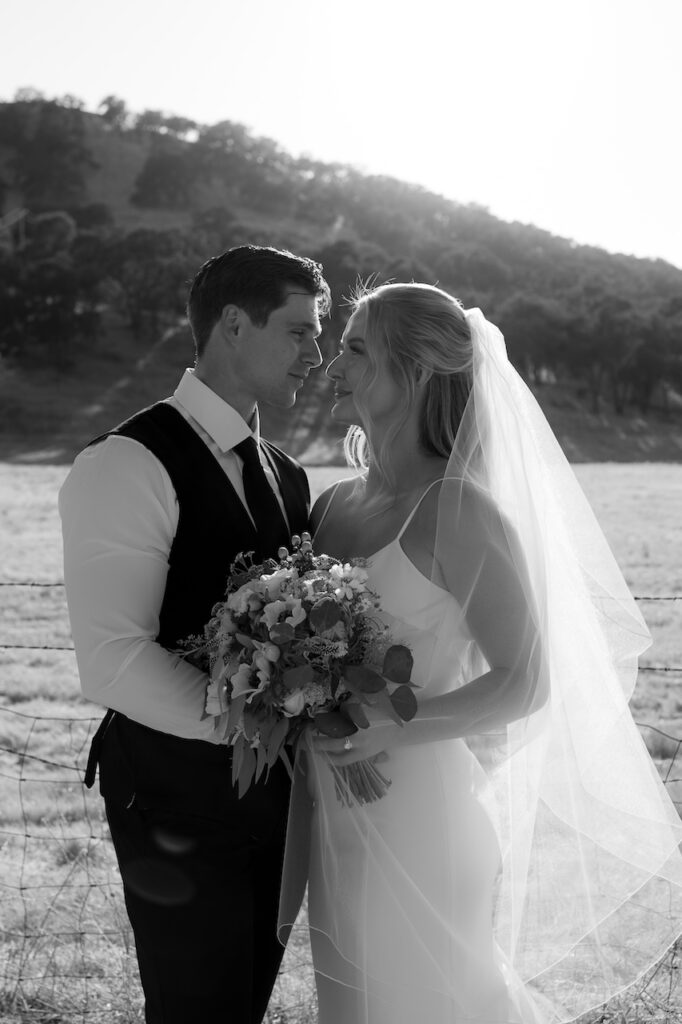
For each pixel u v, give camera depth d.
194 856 2.54
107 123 176.75
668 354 101.19
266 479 2.76
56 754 7.66
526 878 2.55
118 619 2.46
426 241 151.25
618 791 2.58
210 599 2.61
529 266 145.50
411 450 2.64
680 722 8.22
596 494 29.94
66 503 2.54
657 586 15.23
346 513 2.81
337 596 2.30
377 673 2.32
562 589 2.57
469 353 2.58
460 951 2.50
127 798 2.58
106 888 4.65
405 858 2.49
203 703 2.45
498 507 2.45
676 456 82.19
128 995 3.47
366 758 2.46
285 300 2.65
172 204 159.12
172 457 2.56
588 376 101.00
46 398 86.81
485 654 2.45
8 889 4.62
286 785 2.71
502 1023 2.51
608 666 2.59
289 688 2.28
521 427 2.53
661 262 153.25
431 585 2.51
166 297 108.31
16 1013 3.41
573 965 2.61
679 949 3.42
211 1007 2.56
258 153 172.50
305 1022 3.41
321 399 76.62
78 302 103.06
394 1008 2.49
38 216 136.88
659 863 2.58
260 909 2.68
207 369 2.72
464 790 2.59
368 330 2.61
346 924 2.53
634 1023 3.23
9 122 162.50
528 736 2.52
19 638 12.24
